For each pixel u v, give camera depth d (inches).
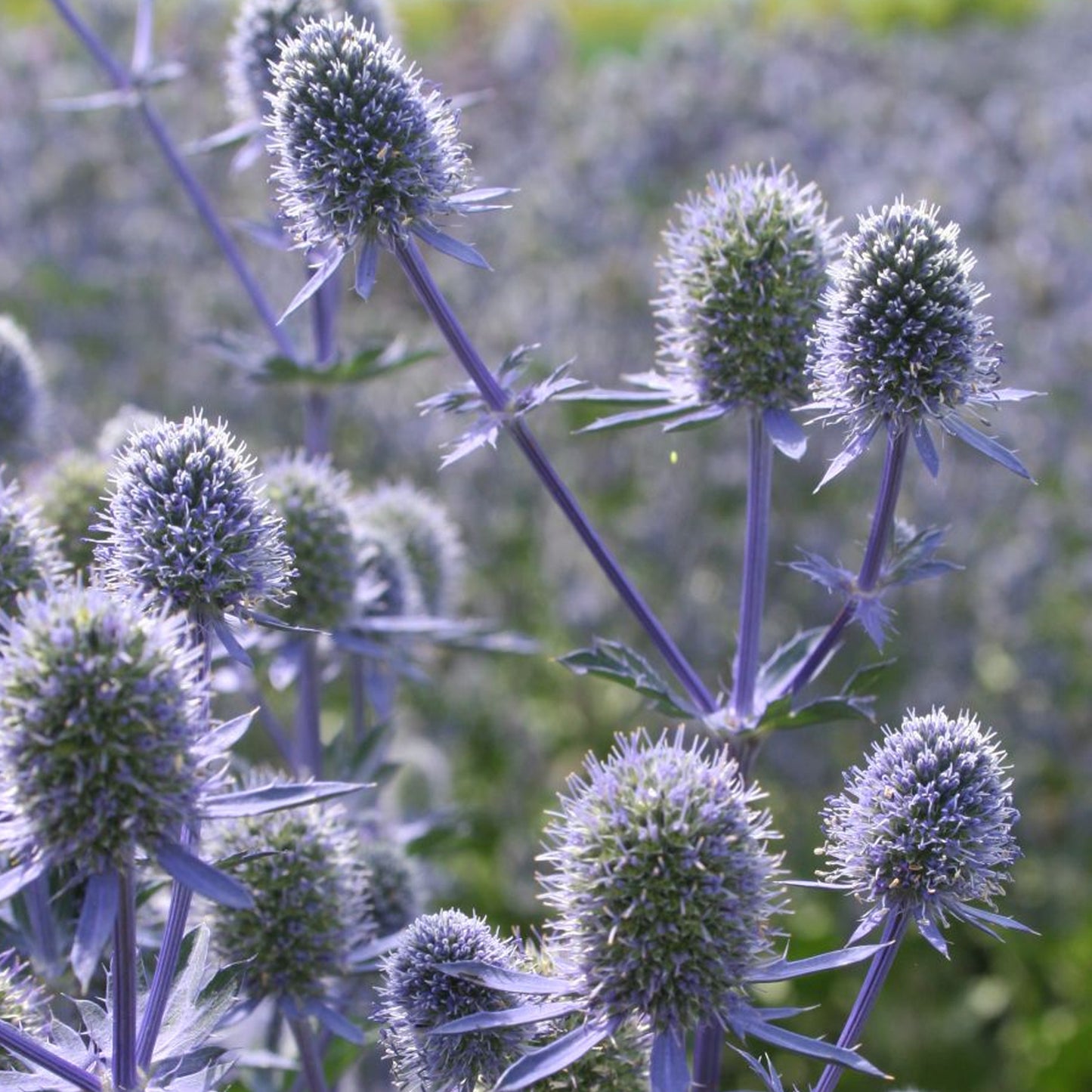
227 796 12.4
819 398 13.8
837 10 67.4
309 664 16.1
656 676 13.9
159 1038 12.9
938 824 12.9
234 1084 14.8
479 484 28.4
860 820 13.1
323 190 13.7
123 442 15.9
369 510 18.4
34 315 31.6
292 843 14.0
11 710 12.3
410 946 13.1
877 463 28.0
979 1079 23.2
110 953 14.0
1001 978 24.8
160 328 31.3
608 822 12.8
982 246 33.8
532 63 44.8
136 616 12.4
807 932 23.5
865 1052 23.1
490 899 24.0
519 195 35.8
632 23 82.4
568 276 31.3
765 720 13.8
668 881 12.7
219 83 33.3
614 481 29.0
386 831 16.3
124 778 12.1
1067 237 32.7
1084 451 29.5
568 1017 13.0
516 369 13.9
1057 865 25.6
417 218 13.8
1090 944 24.5
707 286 14.2
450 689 26.1
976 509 28.5
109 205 33.3
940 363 13.6
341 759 16.0
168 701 12.3
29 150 34.0
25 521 13.6
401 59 14.0
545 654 27.7
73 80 35.2
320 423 17.7
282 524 13.8
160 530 13.1
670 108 38.4
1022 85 48.8
